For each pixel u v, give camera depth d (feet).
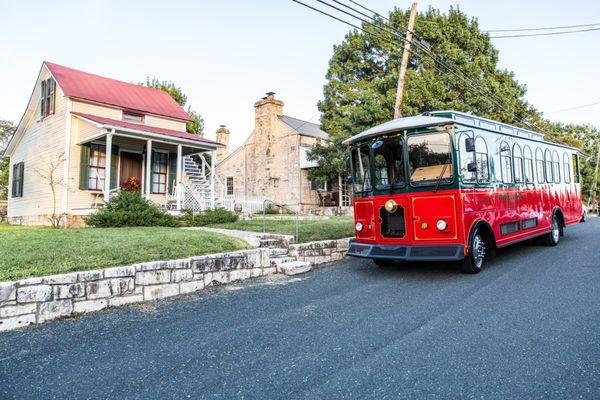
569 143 119.24
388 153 24.91
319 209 74.38
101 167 50.26
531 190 32.17
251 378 10.54
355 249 25.85
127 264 19.99
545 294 18.28
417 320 15.20
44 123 53.88
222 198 55.47
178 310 17.62
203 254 23.50
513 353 11.77
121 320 16.17
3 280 16.01
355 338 13.43
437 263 28.25
